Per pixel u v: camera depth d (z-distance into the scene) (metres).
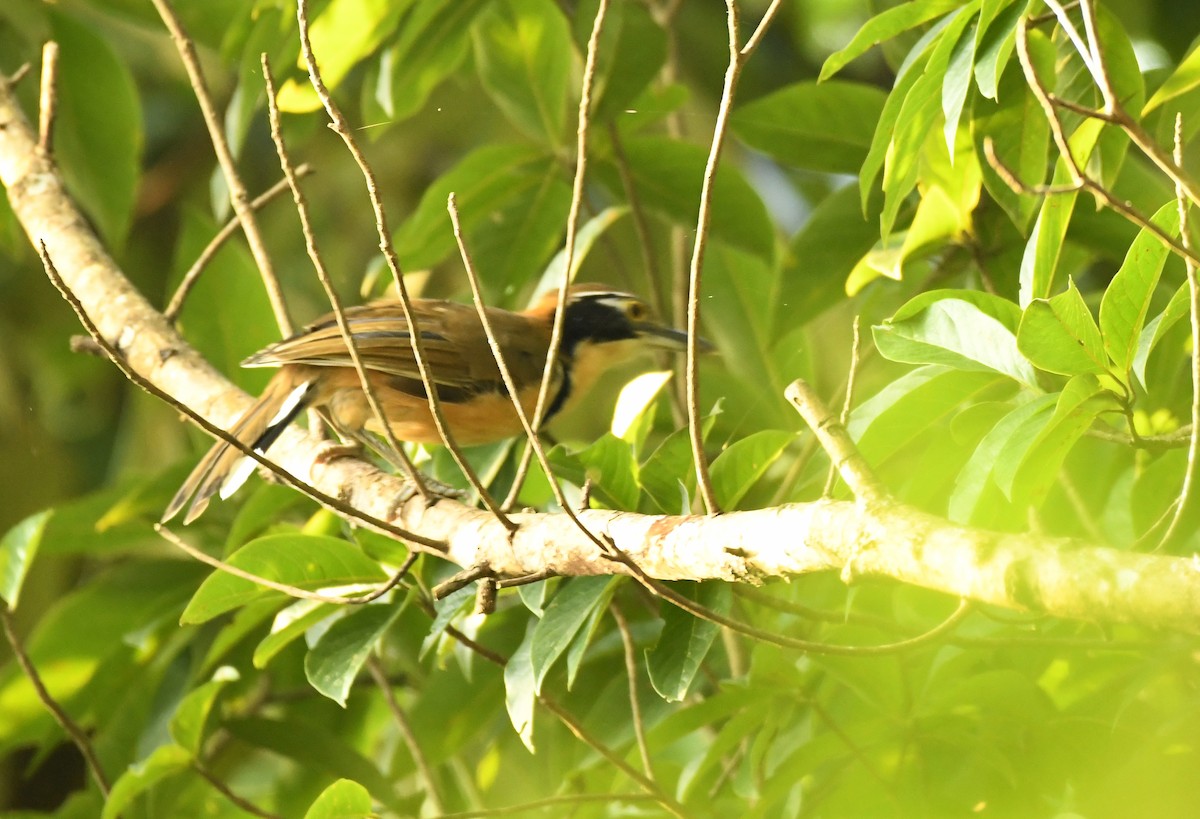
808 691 8.45
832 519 5.77
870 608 8.95
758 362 12.01
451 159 17.72
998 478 6.14
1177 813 7.39
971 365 6.85
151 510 11.72
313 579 8.70
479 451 11.66
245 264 11.81
